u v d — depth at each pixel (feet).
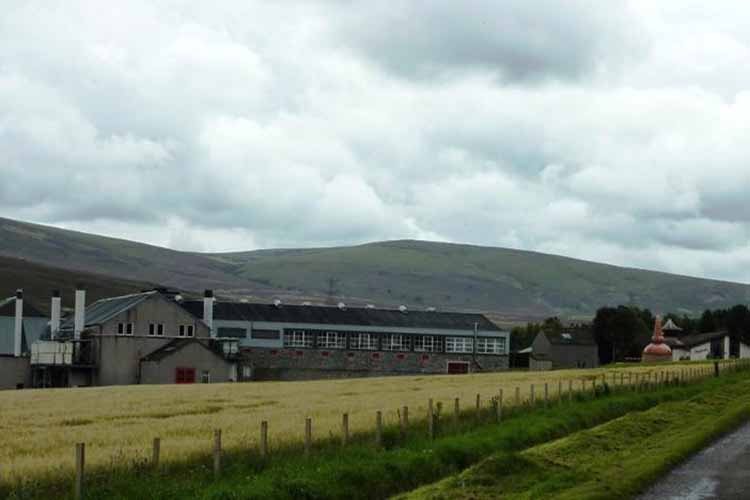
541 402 154.40
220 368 365.81
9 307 436.35
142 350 368.48
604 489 76.64
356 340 442.91
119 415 141.08
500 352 465.06
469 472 85.05
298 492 75.36
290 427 112.06
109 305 408.87
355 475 81.76
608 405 153.58
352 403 154.92
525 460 89.10
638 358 553.23
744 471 90.74
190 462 85.61
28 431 114.21
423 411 132.36
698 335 602.85
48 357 354.54
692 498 77.00
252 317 429.38
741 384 218.38
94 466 82.28
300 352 424.87
